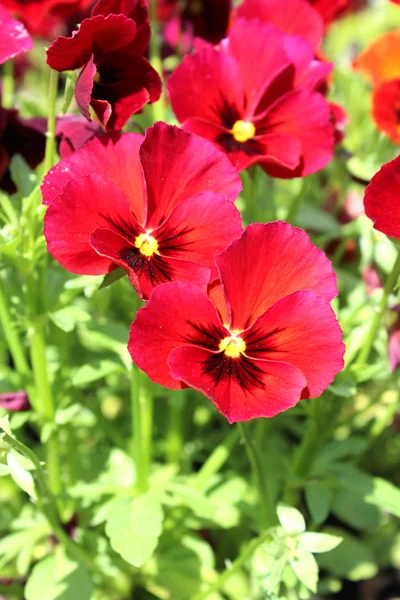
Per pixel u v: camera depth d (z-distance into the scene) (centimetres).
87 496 42
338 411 40
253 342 32
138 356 31
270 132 37
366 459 53
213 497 42
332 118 41
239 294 32
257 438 42
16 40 35
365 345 38
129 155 33
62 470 47
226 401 31
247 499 44
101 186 32
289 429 54
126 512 38
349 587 51
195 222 33
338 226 47
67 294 38
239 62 38
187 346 31
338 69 56
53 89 35
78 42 33
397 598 51
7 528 44
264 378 32
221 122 38
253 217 42
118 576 44
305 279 32
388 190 32
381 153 47
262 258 32
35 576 41
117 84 34
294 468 41
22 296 40
